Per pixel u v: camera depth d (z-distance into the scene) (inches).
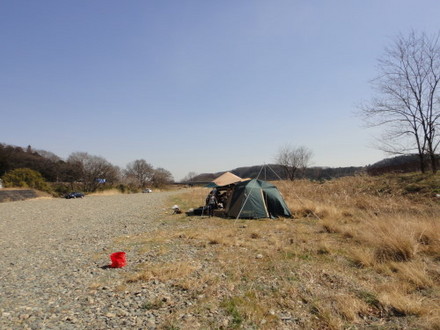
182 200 1241.4
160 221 597.9
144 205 1122.0
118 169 3545.8
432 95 725.3
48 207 1117.7
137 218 686.5
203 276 230.7
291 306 174.4
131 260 297.6
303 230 405.1
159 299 190.4
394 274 220.7
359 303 171.6
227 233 400.8
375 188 749.9
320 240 341.4
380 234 307.9
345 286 201.2
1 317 172.1
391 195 650.8
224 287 207.8
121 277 244.2
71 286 227.1
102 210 959.6
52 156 3705.7
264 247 320.5
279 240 348.5
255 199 553.9
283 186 963.3
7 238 476.4
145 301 189.9
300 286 203.5
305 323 154.1
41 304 192.1
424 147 744.3
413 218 374.9
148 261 288.4
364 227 363.9
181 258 291.6
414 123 758.5
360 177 916.0
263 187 569.3
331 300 179.5
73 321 164.1
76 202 1408.7
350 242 326.6
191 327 152.6
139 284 223.6
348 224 420.2
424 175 741.3
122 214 807.1
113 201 1454.2
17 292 217.6
